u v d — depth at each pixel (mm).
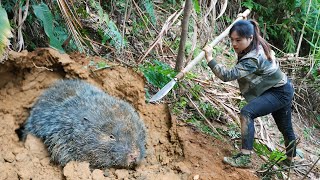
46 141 2568
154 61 3730
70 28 3400
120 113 2697
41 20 3428
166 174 2641
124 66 3406
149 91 3697
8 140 2584
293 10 5441
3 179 2359
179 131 3219
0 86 2779
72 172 2438
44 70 2930
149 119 3076
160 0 4902
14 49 3182
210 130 3449
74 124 2562
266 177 2990
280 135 4016
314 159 3861
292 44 5309
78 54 3297
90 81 3129
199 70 4176
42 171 2477
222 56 4672
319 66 4848
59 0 3326
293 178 3275
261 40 2910
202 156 2980
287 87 3047
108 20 3822
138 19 4398
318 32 5188
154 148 2916
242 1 5480
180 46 3572
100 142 2553
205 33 4387
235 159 3014
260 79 2975
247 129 2980
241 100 3922
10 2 3396
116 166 2611
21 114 2781
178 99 3662
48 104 2709
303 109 4820
